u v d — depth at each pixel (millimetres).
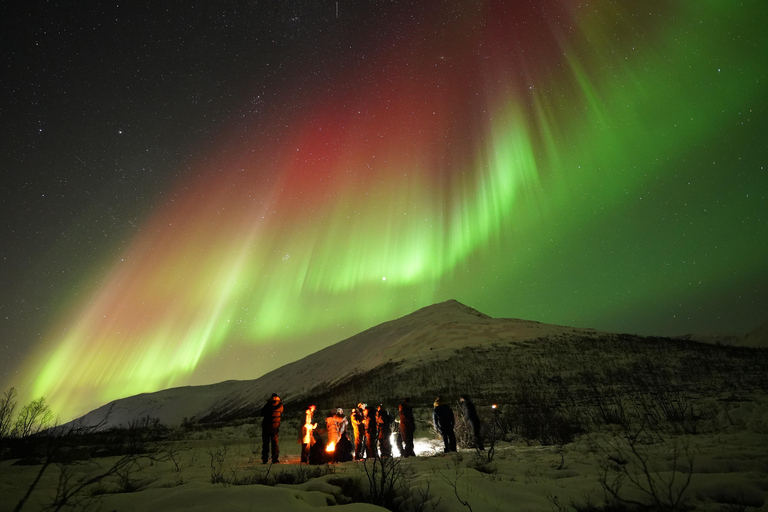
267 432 8867
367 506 3730
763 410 8328
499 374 30906
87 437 15039
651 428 9070
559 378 26453
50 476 6277
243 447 13062
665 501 3713
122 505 3918
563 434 9391
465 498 4008
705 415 10211
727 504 3600
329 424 9570
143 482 5711
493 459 6816
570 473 5227
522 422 11672
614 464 5512
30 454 8711
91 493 5035
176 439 16031
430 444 12109
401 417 9711
